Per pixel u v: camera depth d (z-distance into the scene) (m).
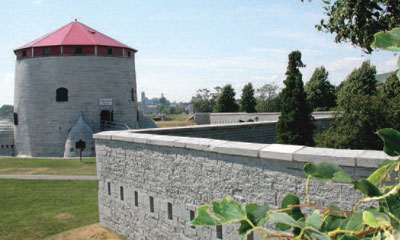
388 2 9.74
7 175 28.42
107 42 46.56
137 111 50.19
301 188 7.26
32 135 44.66
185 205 10.58
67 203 20.42
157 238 12.00
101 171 15.23
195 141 10.12
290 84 19.69
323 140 17.27
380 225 1.37
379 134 1.70
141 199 12.73
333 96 50.94
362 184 1.64
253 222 1.48
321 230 1.65
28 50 45.09
